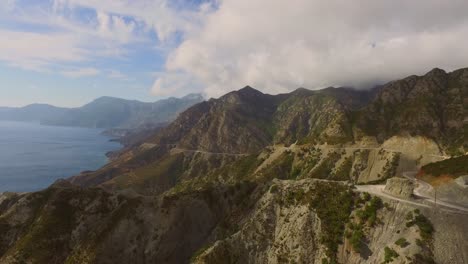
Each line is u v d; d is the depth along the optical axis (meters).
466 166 84.38
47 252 83.75
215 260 78.38
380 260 62.06
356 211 73.00
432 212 66.12
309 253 71.44
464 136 196.62
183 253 90.31
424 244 60.91
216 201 101.81
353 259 66.00
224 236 89.62
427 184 85.25
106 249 83.75
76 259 82.31
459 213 65.12
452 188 77.25
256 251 78.44
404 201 70.75
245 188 104.31
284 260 73.06
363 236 67.62
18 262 80.62
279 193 88.62
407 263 58.31
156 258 86.56
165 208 94.50
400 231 64.88
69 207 94.31
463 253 59.09
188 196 99.25
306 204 79.81
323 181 85.94
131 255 85.19
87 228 91.31
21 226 91.94
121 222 89.06
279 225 81.50
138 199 95.31
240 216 93.38
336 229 71.31
